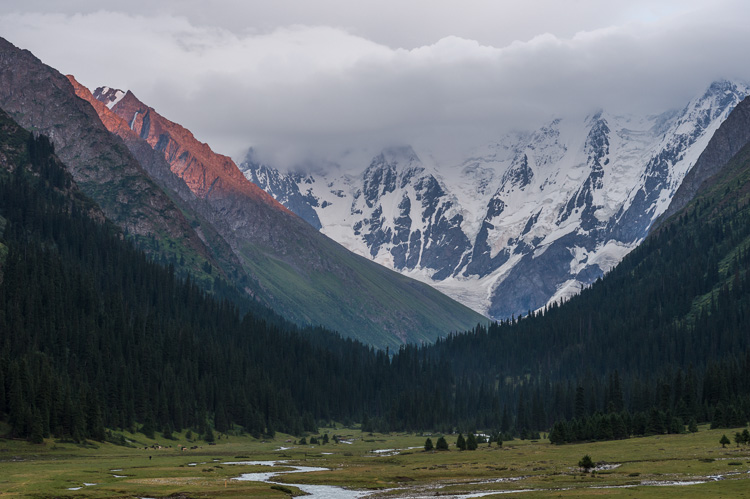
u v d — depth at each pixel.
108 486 149.75
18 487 143.62
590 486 142.50
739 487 125.25
